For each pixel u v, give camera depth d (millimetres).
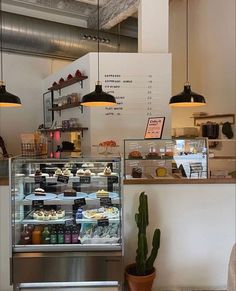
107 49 6590
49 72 6930
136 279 2547
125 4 5535
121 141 4711
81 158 2611
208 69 6020
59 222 2605
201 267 2908
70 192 2664
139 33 4887
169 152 3383
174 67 7047
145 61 4703
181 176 3260
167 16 4773
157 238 2623
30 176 2643
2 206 2785
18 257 2432
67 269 2451
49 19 6938
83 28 6332
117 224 2625
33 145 2787
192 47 6457
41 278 2453
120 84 4703
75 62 5305
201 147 3326
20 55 6566
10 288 2820
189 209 2875
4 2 6332
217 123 5695
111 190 2703
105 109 4715
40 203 2568
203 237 2896
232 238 2906
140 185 2834
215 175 4016
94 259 2455
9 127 6531
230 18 5426
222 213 2891
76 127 5039
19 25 5605
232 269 1318
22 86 6629
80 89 5180
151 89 4723
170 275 2896
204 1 6070
